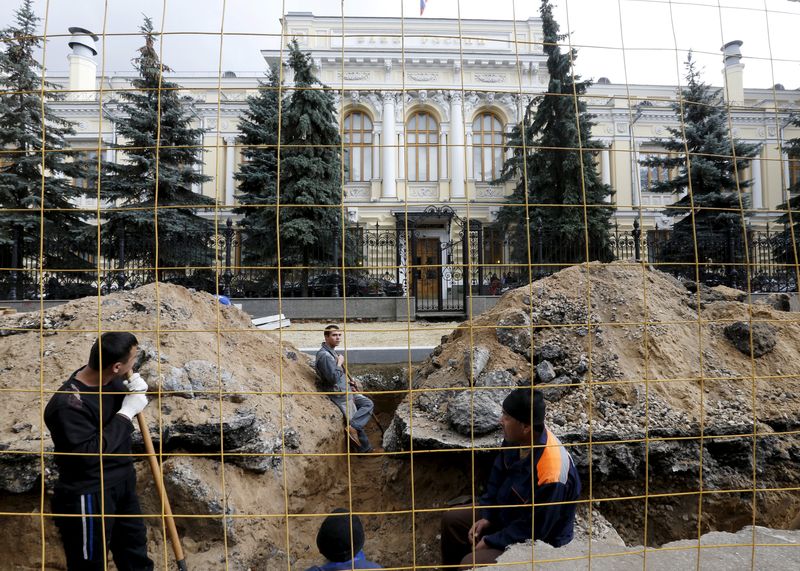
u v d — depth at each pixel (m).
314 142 13.57
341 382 5.19
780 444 3.80
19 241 12.16
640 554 2.07
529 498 2.52
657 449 3.60
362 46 19.91
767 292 10.71
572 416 3.89
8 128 13.47
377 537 3.88
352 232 12.22
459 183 19.27
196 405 3.68
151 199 13.94
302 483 4.07
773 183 18.75
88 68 20.73
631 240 11.57
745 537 2.18
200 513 3.26
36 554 3.17
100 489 2.49
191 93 20.75
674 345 4.66
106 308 4.92
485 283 12.08
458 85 19.75
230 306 6.09
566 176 15.41
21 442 3.29
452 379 4.56
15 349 4.30
